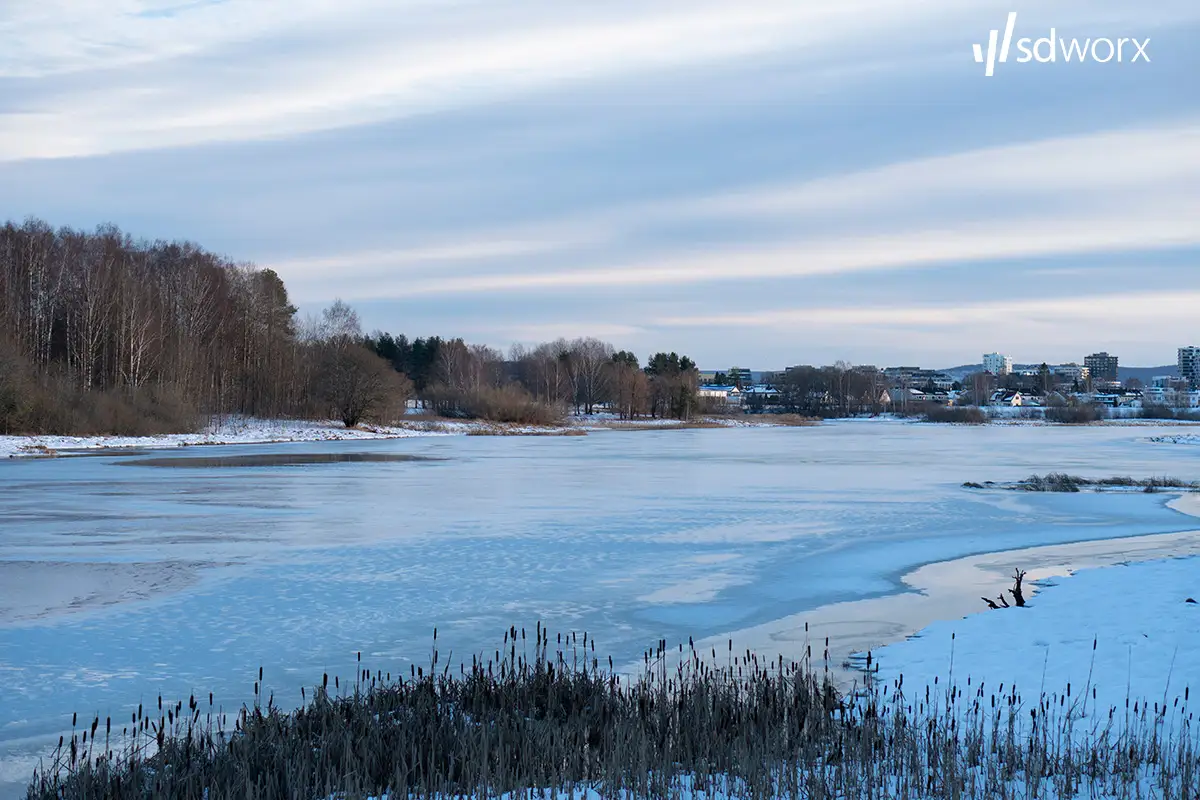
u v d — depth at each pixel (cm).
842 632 1600
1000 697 1117
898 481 4769
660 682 1154
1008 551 2495
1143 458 6962
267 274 11781
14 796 910
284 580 2062
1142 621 1455
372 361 10250
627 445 8812
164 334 8881
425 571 2175
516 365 19150
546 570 2197
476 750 877
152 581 2047
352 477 4838
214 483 4447
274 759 850
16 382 7094
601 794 800
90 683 1322
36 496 3812
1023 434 12838
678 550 2494
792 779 807
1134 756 848
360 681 1315
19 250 8644
